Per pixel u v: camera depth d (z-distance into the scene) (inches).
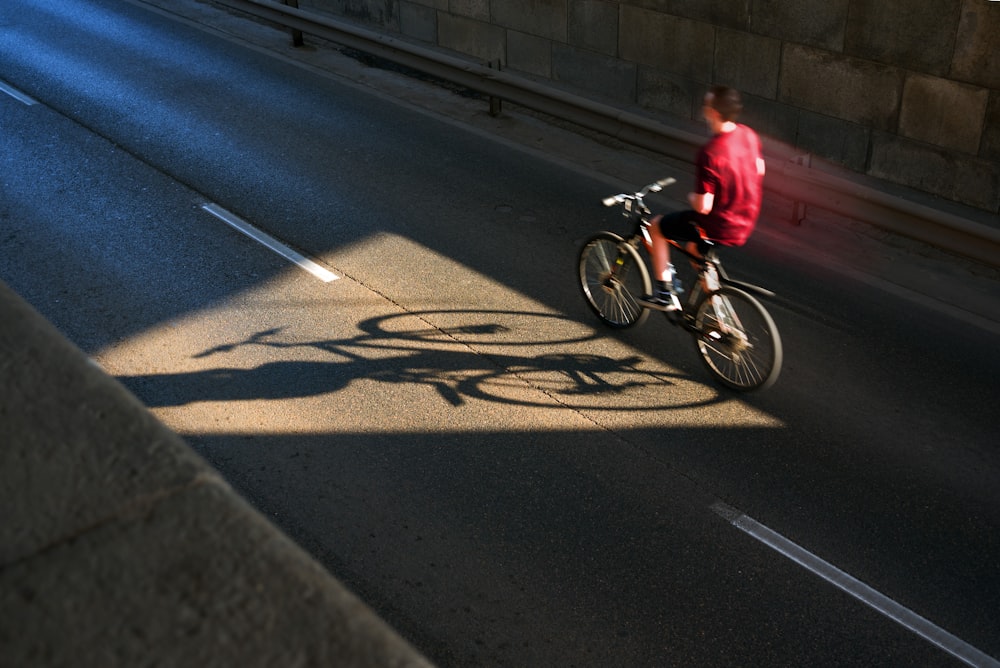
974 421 244.2
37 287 307.9
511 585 196.1
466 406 252.7
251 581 47.3
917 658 179.5
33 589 46.1
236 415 248.7
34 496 50.1
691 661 179.0
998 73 332.5
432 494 221.1
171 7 651.5
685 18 431.5
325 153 417.4
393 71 528.4
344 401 254.7
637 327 289.6
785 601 192.1
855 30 367.9
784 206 366.0
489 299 303.9
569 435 241.1
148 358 272.8
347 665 44.0
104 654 43.8
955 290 308.3
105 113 459.2
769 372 247.1
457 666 178.1
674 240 260.1
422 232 347.9
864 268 323.0
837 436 239.8
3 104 469.1
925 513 214.2
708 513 215.2
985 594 193.2
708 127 442.6
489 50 540.1
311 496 220.5
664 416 248.7
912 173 373.7
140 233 344.2
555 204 370.9
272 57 551.5
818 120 396.8
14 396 56.0
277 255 331.0
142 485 51.1
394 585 196.2
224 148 420.8
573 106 408.5
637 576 198.4
